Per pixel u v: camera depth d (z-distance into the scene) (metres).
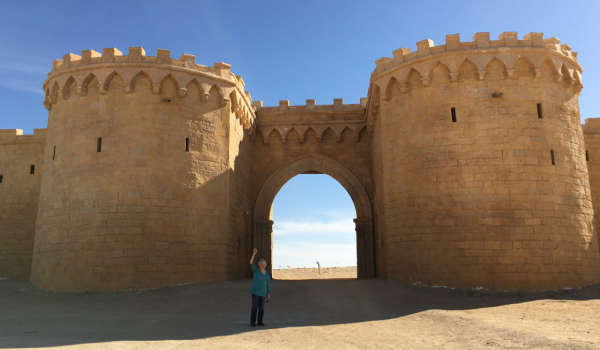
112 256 20.59
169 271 21.08
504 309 15.70
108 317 14.75
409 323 13.40
